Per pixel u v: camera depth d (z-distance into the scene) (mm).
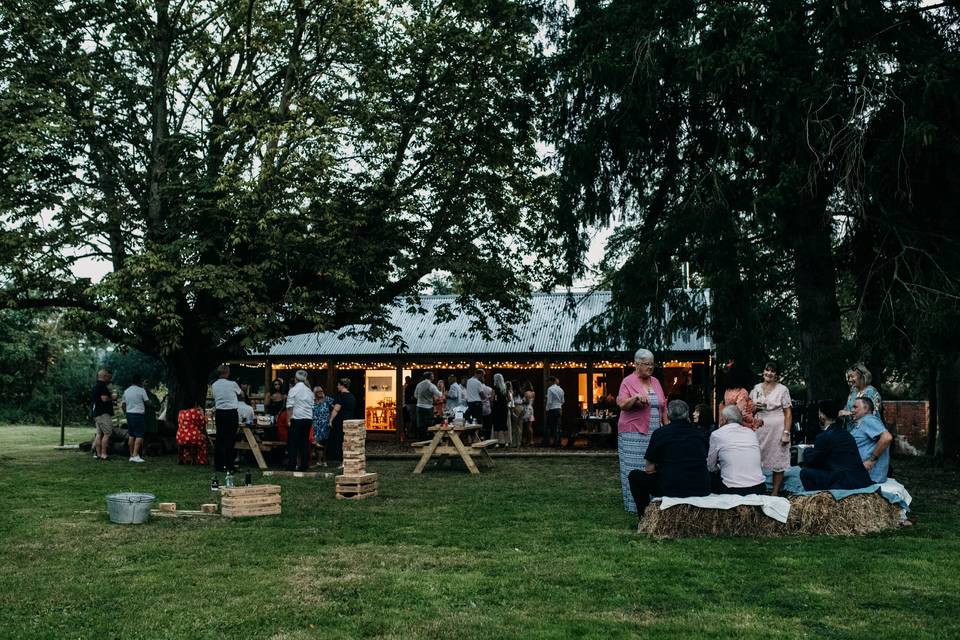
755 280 14328
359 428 11906
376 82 19203
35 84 17625
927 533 8633
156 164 18828
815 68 12977
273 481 13891
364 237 19219
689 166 15219
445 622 5504
